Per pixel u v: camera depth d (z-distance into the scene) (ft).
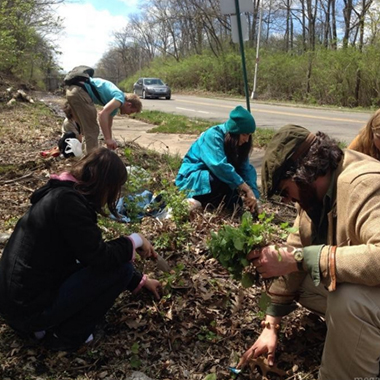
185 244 11.08
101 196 7.26
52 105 53.11
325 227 6.82
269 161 6.51
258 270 6.85
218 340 8.07
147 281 8.77
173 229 11.19
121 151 20.81
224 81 102.94
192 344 8.05
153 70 139.23
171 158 20.47
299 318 8.78
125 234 10.46
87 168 7.16
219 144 13.50
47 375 7.15
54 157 19.57
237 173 14.08
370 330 6.09
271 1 122.42
